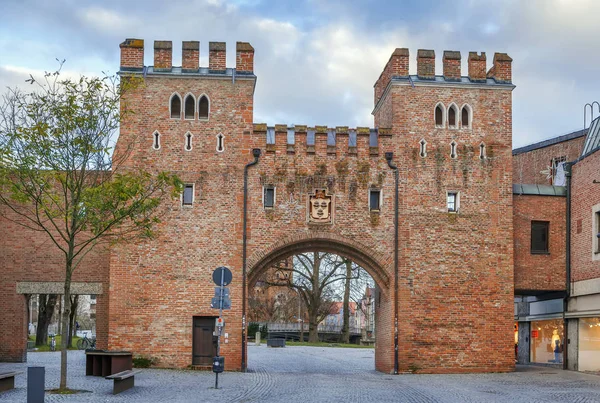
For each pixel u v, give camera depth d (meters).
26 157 22.77
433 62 33.81
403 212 32.94
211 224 32.09
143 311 31.52
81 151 23.11
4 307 33.62
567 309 34.81
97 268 33.88
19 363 32.97
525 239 34.53
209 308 31.67
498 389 25.36
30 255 33.81
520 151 52.22
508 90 34.00
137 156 32.09
